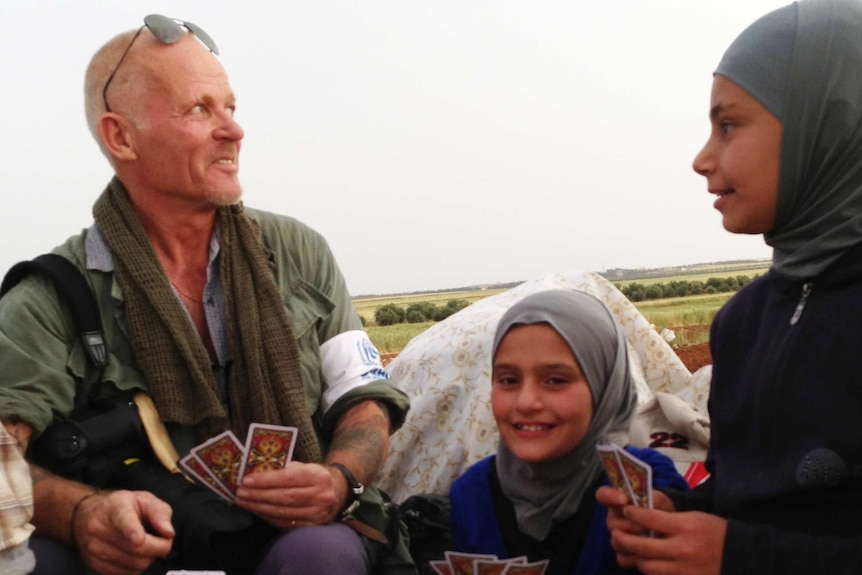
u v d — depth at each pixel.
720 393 3.01
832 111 2.65
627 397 3.53
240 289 3.62
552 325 3.28
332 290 3.93
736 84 2.77
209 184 3.54
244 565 3.29
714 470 3.07
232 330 3.59
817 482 2.54
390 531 3.67
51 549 3.09
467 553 3.42
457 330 5.16
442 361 5.01
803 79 2.67
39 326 3.38
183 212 3.59
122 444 3.34
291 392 3.57
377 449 3.58
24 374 3.31
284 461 3.17
